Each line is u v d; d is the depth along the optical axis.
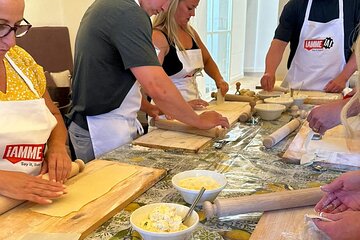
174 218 0.72
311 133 1.36
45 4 4.00
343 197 0.77
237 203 0.82
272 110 1.62
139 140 1.37
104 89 1.37
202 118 1.41
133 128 1.52
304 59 2.29
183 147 1.28
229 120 1.59
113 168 1.10
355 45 0.71
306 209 0.85
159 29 1.86
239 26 6.93
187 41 2.04
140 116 1.86
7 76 1.00
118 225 0.81
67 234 0.75
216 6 5.54
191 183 0.92
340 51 2.18
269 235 0.75
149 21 1.27
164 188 0.99
